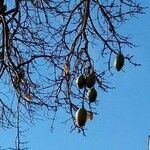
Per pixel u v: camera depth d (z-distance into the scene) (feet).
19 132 26.35
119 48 23.16
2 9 26.18
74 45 23.93
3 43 26.78
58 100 25.95
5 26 26.35
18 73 27.40
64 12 26.91
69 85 25.12
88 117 23.22
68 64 24.48
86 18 23.79
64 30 25.29
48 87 26.11
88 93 21.83
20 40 28.96
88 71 23.44
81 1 24.43
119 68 22.39
